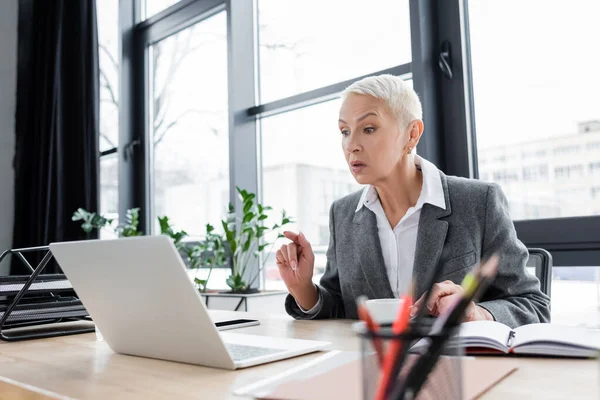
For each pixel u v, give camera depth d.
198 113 3.05
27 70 3.27
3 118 3.22
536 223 1.83
